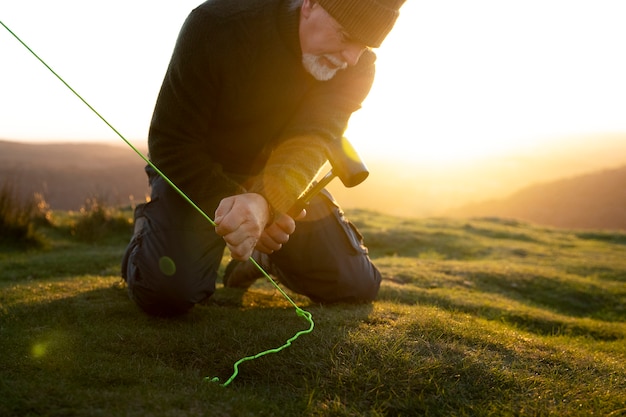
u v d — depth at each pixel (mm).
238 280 3465
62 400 1560
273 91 2291
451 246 8609
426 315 2740
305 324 2492
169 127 2352
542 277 5691
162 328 2465
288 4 2174
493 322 3256
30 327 2418
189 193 2496
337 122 2260
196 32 2184
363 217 12141
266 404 1720
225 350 2209
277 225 2092
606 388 1999
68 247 6945
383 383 1903
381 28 1969
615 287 5695
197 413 1572
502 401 1839
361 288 2943
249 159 2602
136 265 2518
